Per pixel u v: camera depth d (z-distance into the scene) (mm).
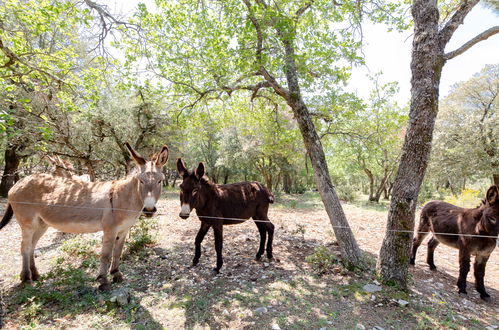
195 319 2992
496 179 15703
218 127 7672
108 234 3689
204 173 4234
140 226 5922
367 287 3797
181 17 5195
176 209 10852
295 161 19859
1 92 4559
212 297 3516
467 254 4082
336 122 6672
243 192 4883
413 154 3752
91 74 4617
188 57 5035
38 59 4629
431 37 3623
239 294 3576
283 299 3453
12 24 4402
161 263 4711
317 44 5027
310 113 6375
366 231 8117
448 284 4422
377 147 6707
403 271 3859
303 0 5262
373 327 2900
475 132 15703
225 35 4957
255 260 5000
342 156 20656
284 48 5352
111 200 3729
